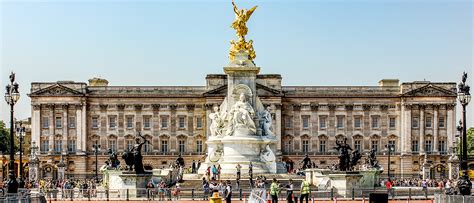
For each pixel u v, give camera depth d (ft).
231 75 304.91
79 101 618.03
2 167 586.45
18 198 169.17
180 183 292.40
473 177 534.37
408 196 265.54
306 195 204.85
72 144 619.26
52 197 273.95
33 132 616.80
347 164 273.75
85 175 597.93
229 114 301.43
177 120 623.36
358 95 621.72
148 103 623.36
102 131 622.54
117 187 276.21
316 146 622.54
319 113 624.18
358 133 621.72
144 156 619.26
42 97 617.62
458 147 617.21
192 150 621.72
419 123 618.03
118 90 624.18
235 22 310.86
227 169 292.40
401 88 620.90
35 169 495.00
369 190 262.47
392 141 622.95
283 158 618.44
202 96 619.67
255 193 192.54
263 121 305.32
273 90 608.19
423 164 567.18
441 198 181.57
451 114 616.39
